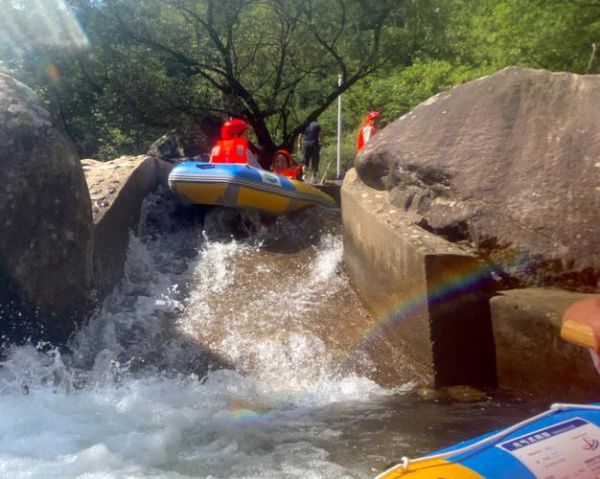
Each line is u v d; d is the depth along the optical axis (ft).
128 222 30.22
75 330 24.26
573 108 24.98
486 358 22.20
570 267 21.94
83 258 24.44
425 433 18.71
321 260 30.60
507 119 25.52
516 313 20.90
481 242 22.77
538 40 67.46
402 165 26.68
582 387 19.20
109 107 71.10
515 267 22.50
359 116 139.95
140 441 18.22
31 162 22.91
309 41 70.38
